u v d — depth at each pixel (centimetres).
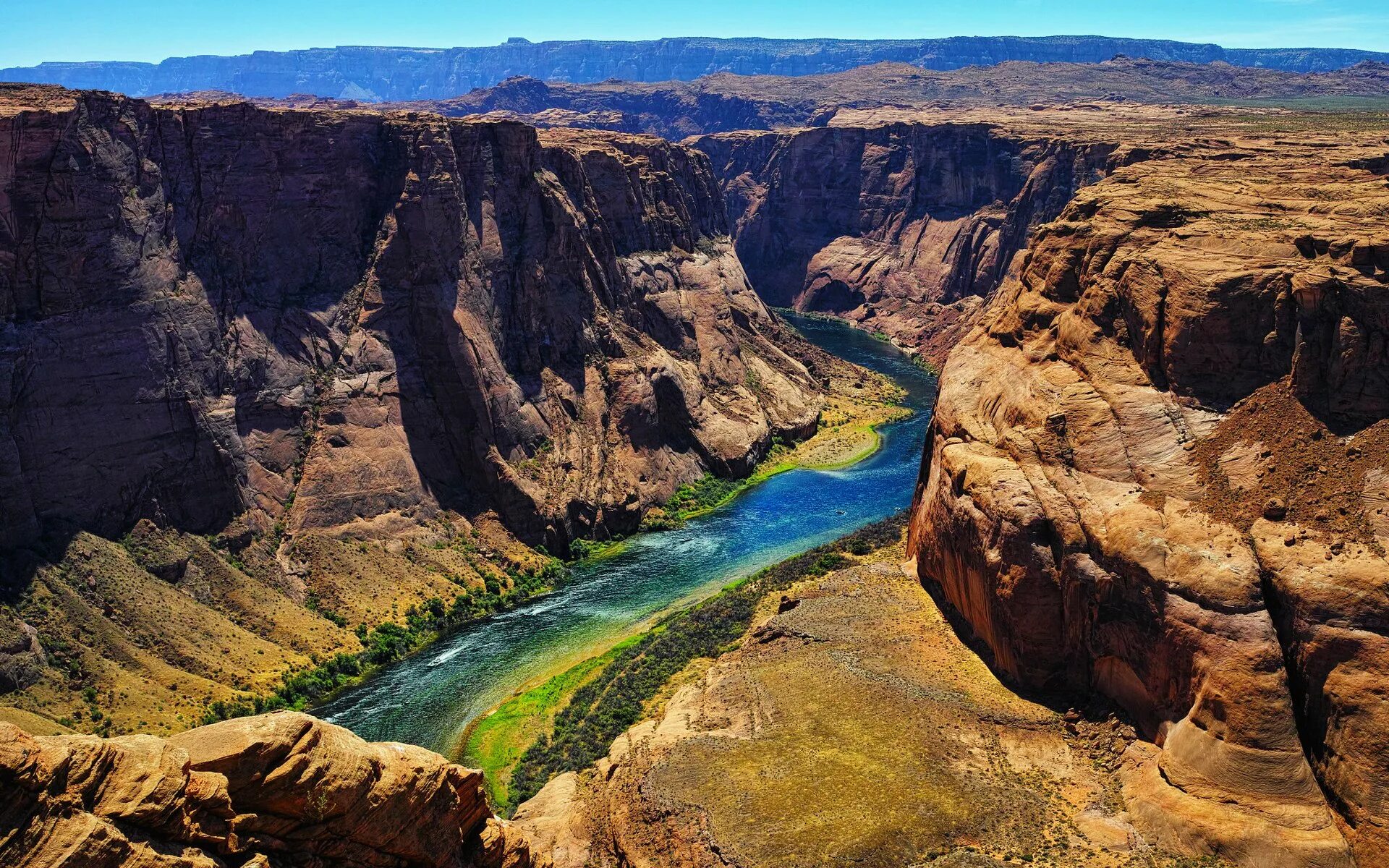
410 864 3169
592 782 5984
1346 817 4634
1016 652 6038
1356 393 5616
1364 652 4778
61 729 6175
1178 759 5022
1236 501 5619
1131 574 5531
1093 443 6250
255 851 2672
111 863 2242
